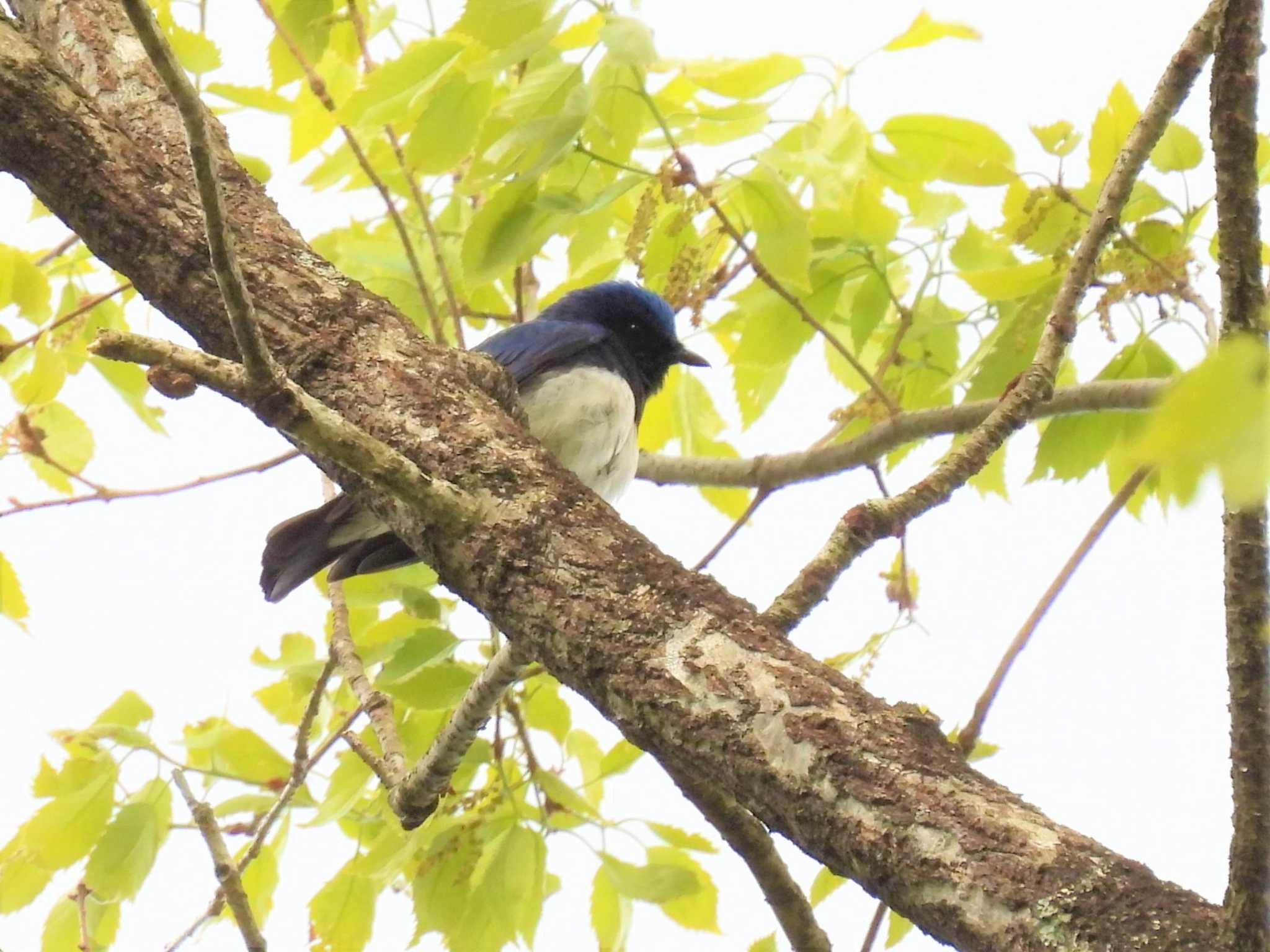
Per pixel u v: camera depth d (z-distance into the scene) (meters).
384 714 7.03
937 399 8.98
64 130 5.77
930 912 3.56
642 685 4.32
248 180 6.10
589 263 9.20
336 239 9.45
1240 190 3.73
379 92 7.00
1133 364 7.86
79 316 8.49
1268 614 3.50
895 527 5.35
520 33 6.47
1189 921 3.31
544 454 5.17
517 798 7.86
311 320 5.61
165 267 5.71
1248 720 3.44
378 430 5.29
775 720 4.05
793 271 7.50
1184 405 1.83
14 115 5.74
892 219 8.30
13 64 5.78
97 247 5.84
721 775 4.11
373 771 7.07
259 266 5.72
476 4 6.39
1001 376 7.97
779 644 4.30
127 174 5.80
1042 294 7.53
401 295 9.20
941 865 3.58
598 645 4.47
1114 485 7.98
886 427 8.17
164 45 3.95
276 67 8.46
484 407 5.36
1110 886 3.40
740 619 4.41
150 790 7.76
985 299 7.96
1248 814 3.33
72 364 9.35
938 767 3.81
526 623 4.68
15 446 7.30
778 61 7.76
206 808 6.62
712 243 7.75
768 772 3.98
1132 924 3.32
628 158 7.53
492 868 7.47
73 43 6.59
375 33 8.50
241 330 4.21
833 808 3.82
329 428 4.54
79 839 7.66
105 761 7.78
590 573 4.66
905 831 3.67
